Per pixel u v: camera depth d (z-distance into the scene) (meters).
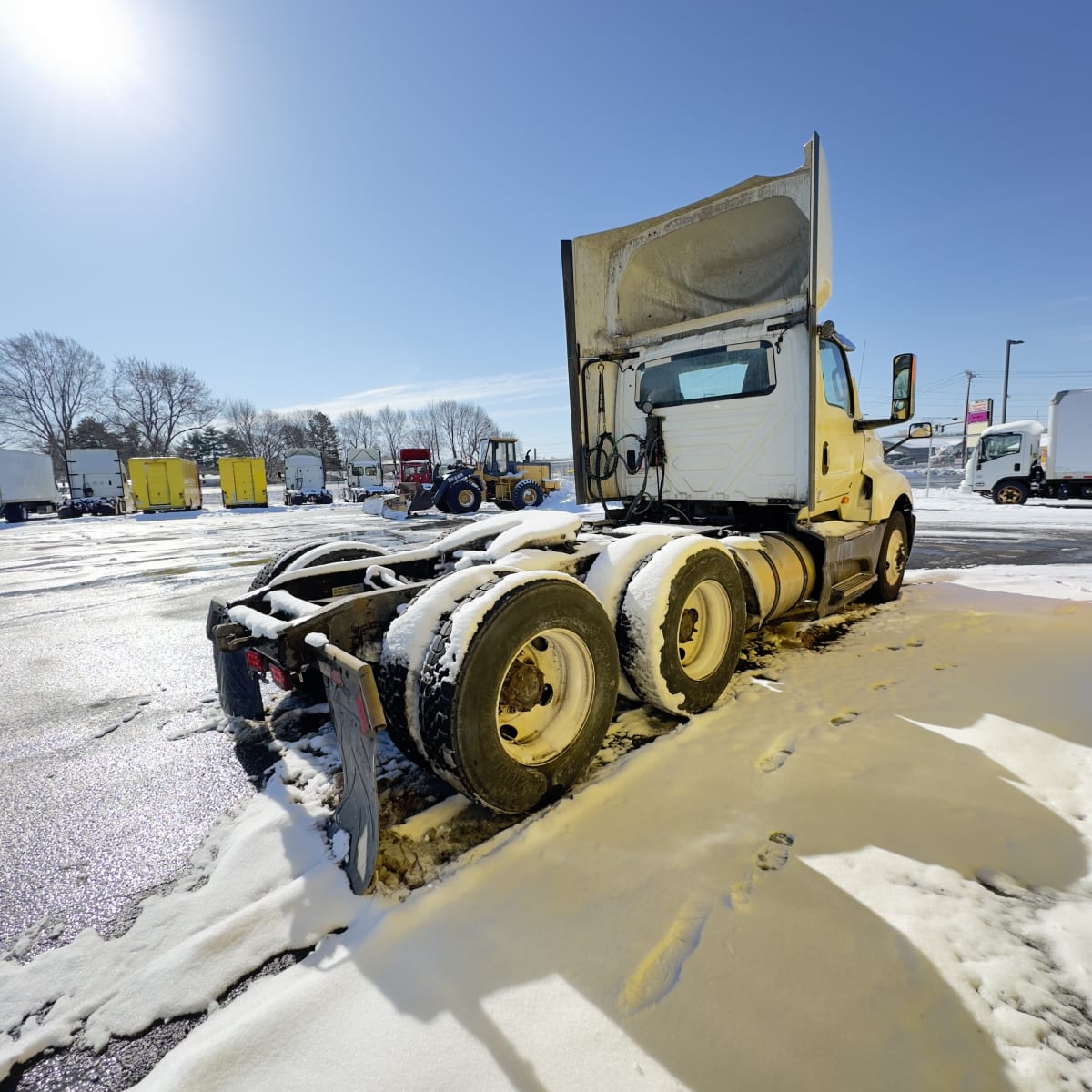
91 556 10.91
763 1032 1.28
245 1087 1.21
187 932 1.69
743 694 3.25
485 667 1.95
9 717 3.34
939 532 11.08
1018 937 1.51
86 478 25.92
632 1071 1.20
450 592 2.17
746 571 3.44
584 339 4.57
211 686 3.77
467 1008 1.35
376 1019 1.34
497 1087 1.18
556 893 1.72
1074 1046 1.24
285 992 1.44
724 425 4.16
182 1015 1.41
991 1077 1.18
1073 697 2.99
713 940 1.52
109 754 2.83
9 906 1.83
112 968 1.57
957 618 4.68
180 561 10.04
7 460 22.56
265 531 15.10
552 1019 1.32
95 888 1.90
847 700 3.10
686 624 2.98
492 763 1.97
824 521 4.58
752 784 2.28
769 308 3.85
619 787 2.29
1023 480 17.16
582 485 4.77
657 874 1.79
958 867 1.78
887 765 2.39
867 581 4.82
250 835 2.11
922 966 1.43
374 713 1.75
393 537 12.43
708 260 4.18
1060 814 2.03
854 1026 1.29
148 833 2.20
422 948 1.54
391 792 2.39
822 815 2.06
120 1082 1.27
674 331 4.37
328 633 2.31
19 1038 1.37
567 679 2.39
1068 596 5.39
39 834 2.20
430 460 25.30
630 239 4.41
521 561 2.63
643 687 2.72
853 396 4.66
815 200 3.38
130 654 4.56
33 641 5.03
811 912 1.61
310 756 2.73
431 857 1.92
